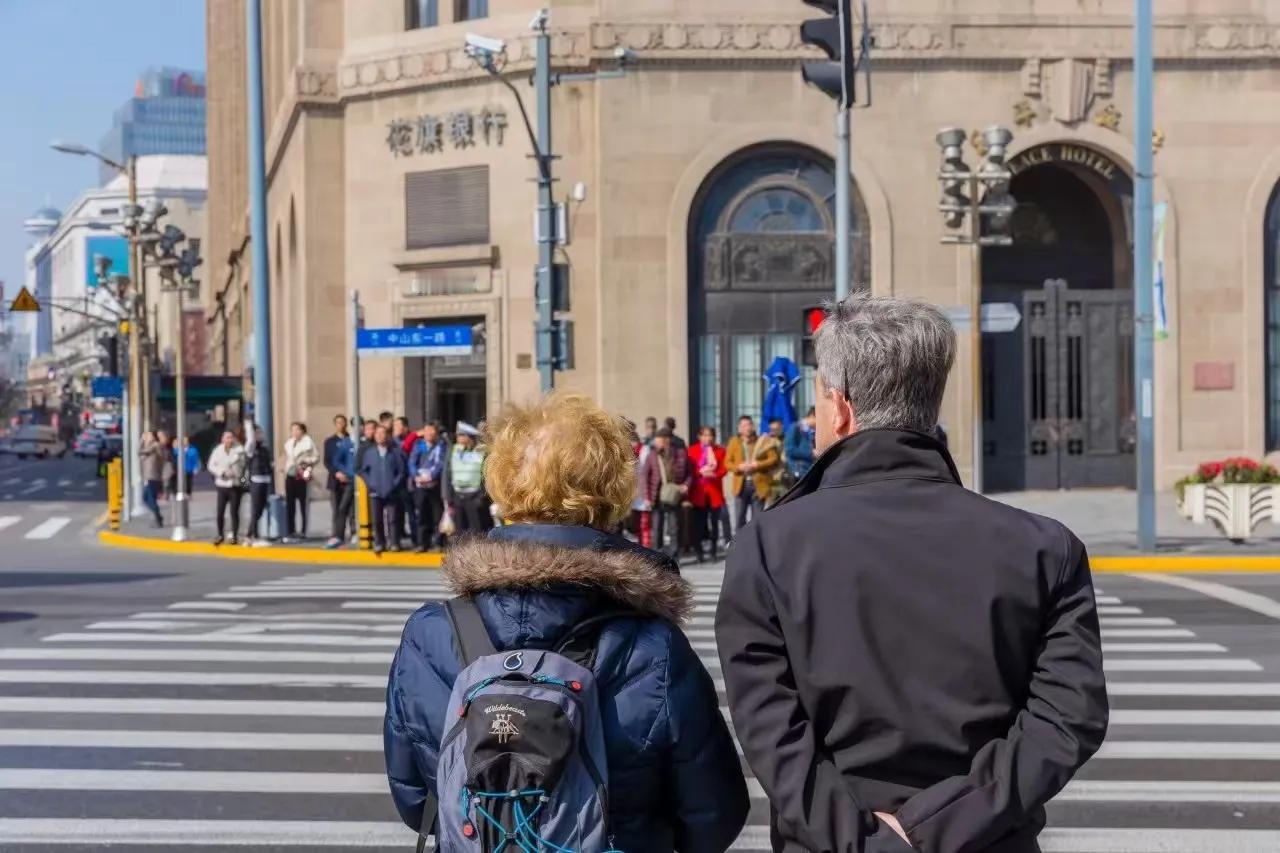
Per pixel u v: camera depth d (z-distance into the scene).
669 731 3.09
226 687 11.84
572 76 24.38
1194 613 16.06
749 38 33.62
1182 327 33.72
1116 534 24.86
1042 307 34.34
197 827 7.96
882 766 3.04
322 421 38.88
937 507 3.21
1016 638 3.08
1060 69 33.53
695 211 34.09
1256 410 33.72
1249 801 8.37
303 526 27.59
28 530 32.94
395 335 26.94
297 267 41.69
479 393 36.69
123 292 42.81
